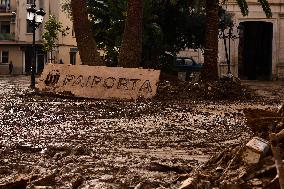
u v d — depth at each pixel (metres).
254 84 36.41
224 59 45.28
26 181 5.09
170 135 9.30
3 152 7.09
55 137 8.80
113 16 26.70
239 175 4.43
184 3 28.66
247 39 49.91
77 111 13.54
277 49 46.47
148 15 26.48
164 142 8.40
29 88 24.14
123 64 20.92
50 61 54.72
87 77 19.11
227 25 35.97
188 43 30.69
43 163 6.30
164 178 5.29
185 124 11.12
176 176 5.34
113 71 18.94
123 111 13.54
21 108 14.02
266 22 46.41
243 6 28.41
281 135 4.31
